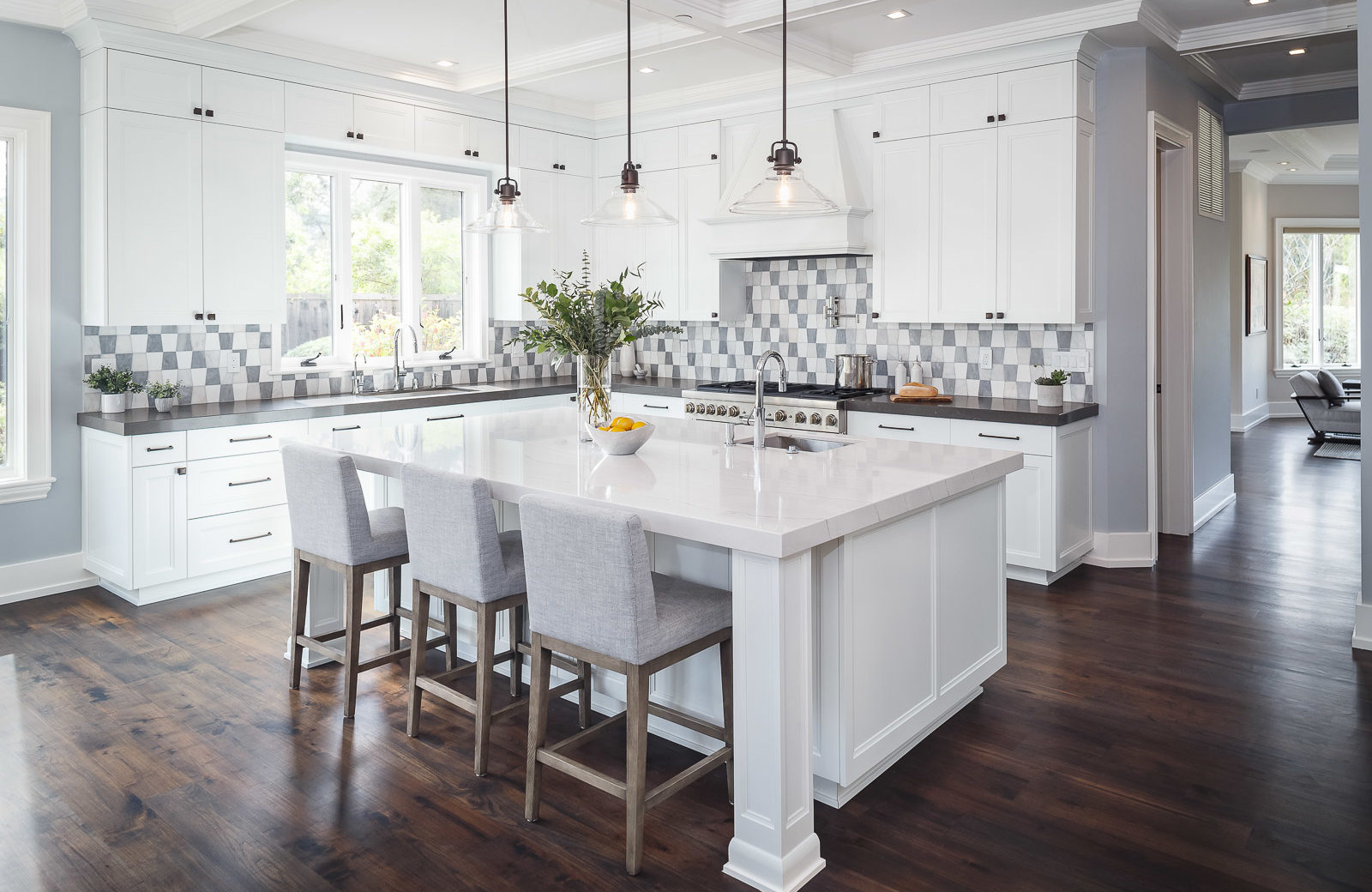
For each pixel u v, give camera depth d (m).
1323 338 12.26
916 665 3.04
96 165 4.70
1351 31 4.82
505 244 6.68
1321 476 8.07
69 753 3.16
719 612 2.74
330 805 2.83
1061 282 5.08
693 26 4.54
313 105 5.38
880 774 3.01
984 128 5.24
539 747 2.74
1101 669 3.86
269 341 5.62
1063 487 5.02
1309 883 2.41
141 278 4.79
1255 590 4.91
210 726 3.37
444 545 3.08
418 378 6.35
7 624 4.43
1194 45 5.14
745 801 2.49
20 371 4.73
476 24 4.89
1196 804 2.81
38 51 4.65
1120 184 5.20
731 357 6.87
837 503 2.69
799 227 5.82
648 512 2.64
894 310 5.67
